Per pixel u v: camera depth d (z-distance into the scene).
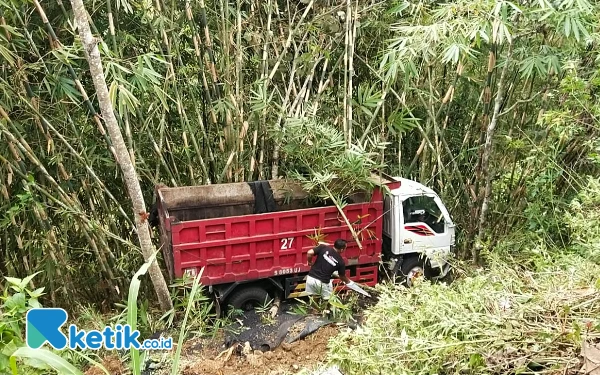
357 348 2.88
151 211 5.76
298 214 5.33
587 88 5.25
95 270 6.14
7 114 4.73
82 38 3.88
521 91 6.30
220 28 5.84
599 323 2.56
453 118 6.93
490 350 2.61
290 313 5.27
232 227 5.12
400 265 5.98
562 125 5.31
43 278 5.82
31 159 4.86
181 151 6.31
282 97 6.46
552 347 2.56
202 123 5.91
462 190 6.81
